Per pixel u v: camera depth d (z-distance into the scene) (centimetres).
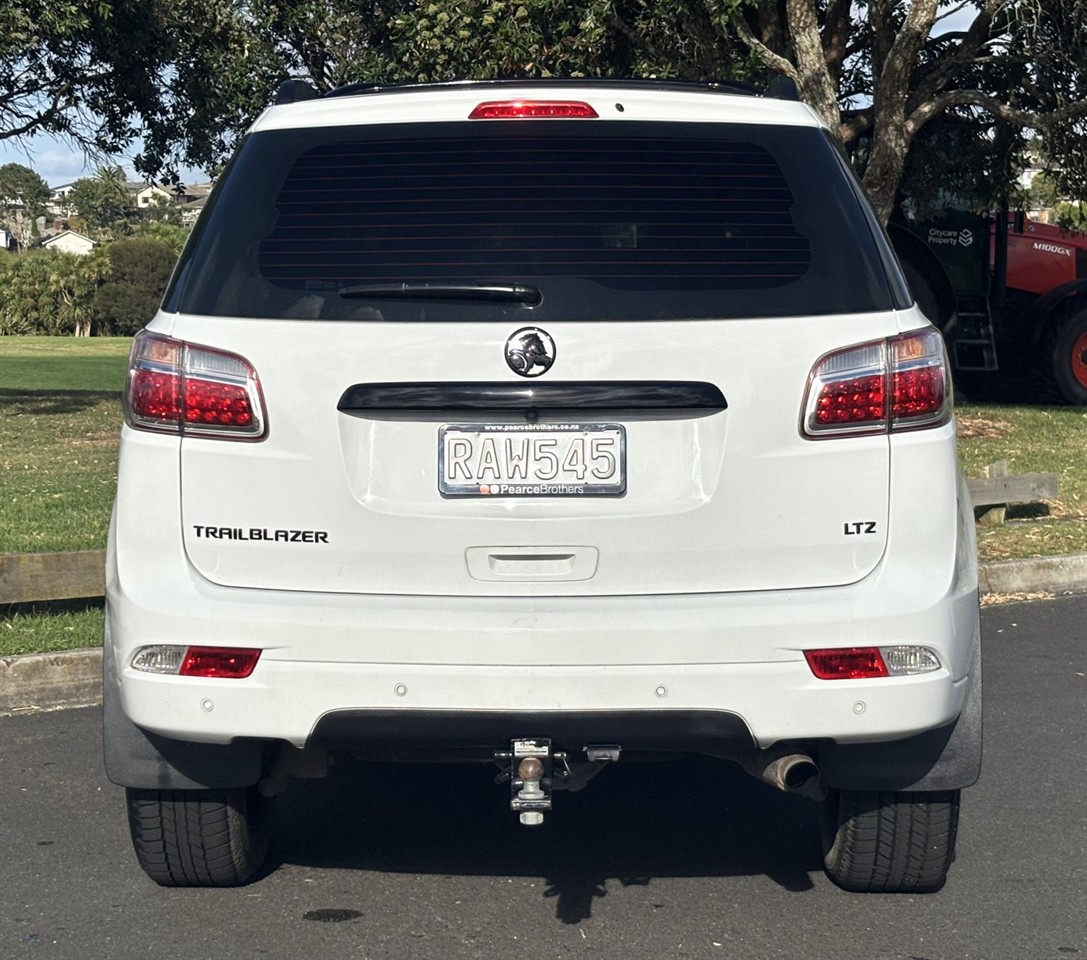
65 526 995
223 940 397
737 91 406
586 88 387
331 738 360
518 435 357
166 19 2181
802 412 357
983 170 1848
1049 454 1442
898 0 1609
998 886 441
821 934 402
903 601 357
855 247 369
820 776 386
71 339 7062
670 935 400
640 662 352
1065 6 1561
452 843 477
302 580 360
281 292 364
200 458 361
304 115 385
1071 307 1942
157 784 386
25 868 456
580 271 361
